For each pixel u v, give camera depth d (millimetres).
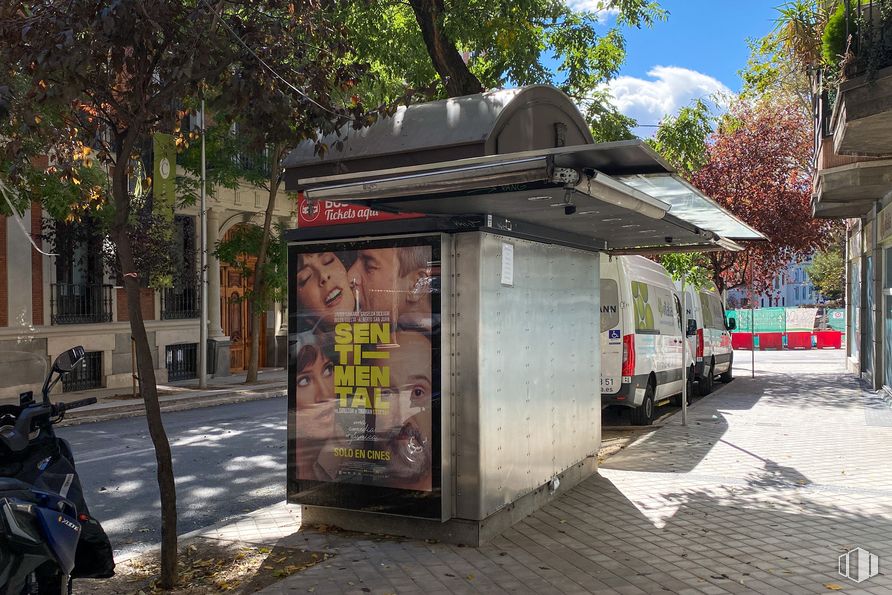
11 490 3480
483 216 5609
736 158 21625
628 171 4762
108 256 17062
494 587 4812
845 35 10047
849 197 15500
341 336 5977
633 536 5871
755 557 5359
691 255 11844
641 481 7801
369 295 5883
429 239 5660
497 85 10977
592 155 4344
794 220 21516
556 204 5422
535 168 4324
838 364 27219
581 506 6789
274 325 26828
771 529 6039
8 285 17406
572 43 11617
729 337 20469
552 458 6895
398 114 5992
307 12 5914
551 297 6910
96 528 4016
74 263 19141
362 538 5883
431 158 5645
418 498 5668
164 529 4969
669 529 6055
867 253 18516
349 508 5926
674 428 11523
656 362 13234
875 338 16672
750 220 21656
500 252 5926
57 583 3658
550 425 6863
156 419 4973
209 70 5383
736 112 21469
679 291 15547
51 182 12750
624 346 11805
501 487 5914
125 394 18219
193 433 12383
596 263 8094
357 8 10188
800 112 21281
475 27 9797
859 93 9211
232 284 25531
